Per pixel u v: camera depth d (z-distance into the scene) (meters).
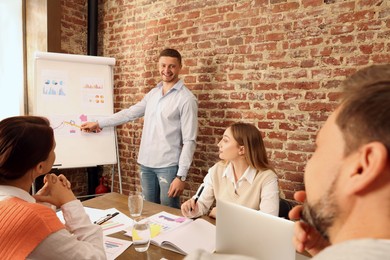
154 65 3.17
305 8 2.30
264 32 2.49
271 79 2.49
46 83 2.78
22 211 0.95
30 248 0.92
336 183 0.35
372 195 0.33
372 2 2.05
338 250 0.31
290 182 2.48
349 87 0.39
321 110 2.30
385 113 0.33
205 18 2.78
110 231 1.46
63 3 3.25
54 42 3.14
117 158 3.04
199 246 1.27
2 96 3.52
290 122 2.44
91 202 1.88
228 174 1.84
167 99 2.68
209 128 2.86
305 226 0.60
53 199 1.21
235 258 0.43
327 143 0.38
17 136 0.97
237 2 2.60
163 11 3.04
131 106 3.15
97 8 3.46
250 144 1.75
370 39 2.08
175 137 2.70
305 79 2.35
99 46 3.60
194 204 1.62
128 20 3.33
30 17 3.18
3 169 0.98
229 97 2.72
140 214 1.56
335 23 2.19
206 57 2.82
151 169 2.79
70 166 2.80
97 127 2.89
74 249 1.00
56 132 2.77
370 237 0.32
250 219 1.05
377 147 0.32
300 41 2.34
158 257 1.22
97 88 2.98
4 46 3.41
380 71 0.39
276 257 0.99
